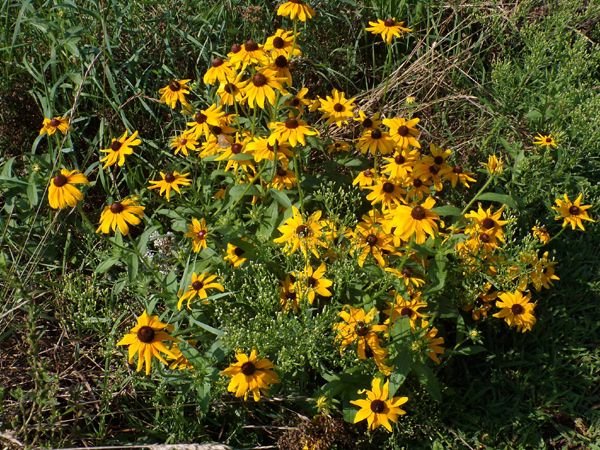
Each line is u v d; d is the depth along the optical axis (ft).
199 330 3.50
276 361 3.41
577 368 3.83
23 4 4.31
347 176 4.15
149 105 4.67
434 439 3.56
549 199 4.40
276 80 3.66
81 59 4.35
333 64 5.28
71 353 3.74
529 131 4.91
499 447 3.56
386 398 3.12
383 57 5.50
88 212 4.35
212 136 3.90
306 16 3.86
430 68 5.11
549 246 4.35
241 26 5.08
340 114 3.94
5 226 3.99
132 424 3.40
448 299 3.64
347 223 3.59
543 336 3.94
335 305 3.42
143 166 4.52
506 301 3.57
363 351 3.29
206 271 3.54
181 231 4.03
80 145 4.59
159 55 4.83
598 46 5.13
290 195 4.00
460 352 3.52
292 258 3.61
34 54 4.69
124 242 4.04
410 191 3.74
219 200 3.99
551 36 5.38
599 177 4.79
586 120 4.66
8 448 3.04
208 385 3.27
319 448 3.29
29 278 3.73
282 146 3.68
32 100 4.58
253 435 3.48
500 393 3.76
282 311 3.39
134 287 3.64
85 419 3.44
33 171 4.03
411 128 3.84
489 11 5.50
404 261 3.35
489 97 5.17
